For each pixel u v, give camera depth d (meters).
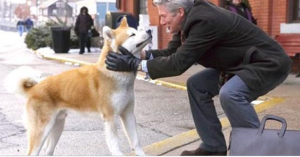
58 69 14.57
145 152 5.04
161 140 5.89
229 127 6.06
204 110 4.49
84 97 4.32
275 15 12.04
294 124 6.09
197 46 3.83
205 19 3.81
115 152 4.24
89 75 4.34
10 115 7.41
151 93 9.70
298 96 8.33
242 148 3.09
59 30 20.67
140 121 7.00
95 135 6.15
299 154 2.97
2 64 16.16
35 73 4.52
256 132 3.17
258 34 3.99
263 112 6.93
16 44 30.39
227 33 3.89
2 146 5.61
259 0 12.35
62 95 4.36
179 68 3.89
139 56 4.29
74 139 5.94
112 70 4.11
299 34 11.16
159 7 4.10
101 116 4.29
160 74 3.99
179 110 7.86
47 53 20.77
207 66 4.20
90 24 20.19
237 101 3.86
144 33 4.14
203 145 4.58
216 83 4.45
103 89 4.22
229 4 10.05
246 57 3.91
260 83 3.86
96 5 31.67
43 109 4.32
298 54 11.16
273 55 3.92
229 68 4.06
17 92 4.46
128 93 4.27
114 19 16.39
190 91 4.53
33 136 4.31
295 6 11.65
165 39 16.70
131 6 19.62
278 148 3.02
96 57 18.14
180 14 4.00
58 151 5.36
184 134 5.79
